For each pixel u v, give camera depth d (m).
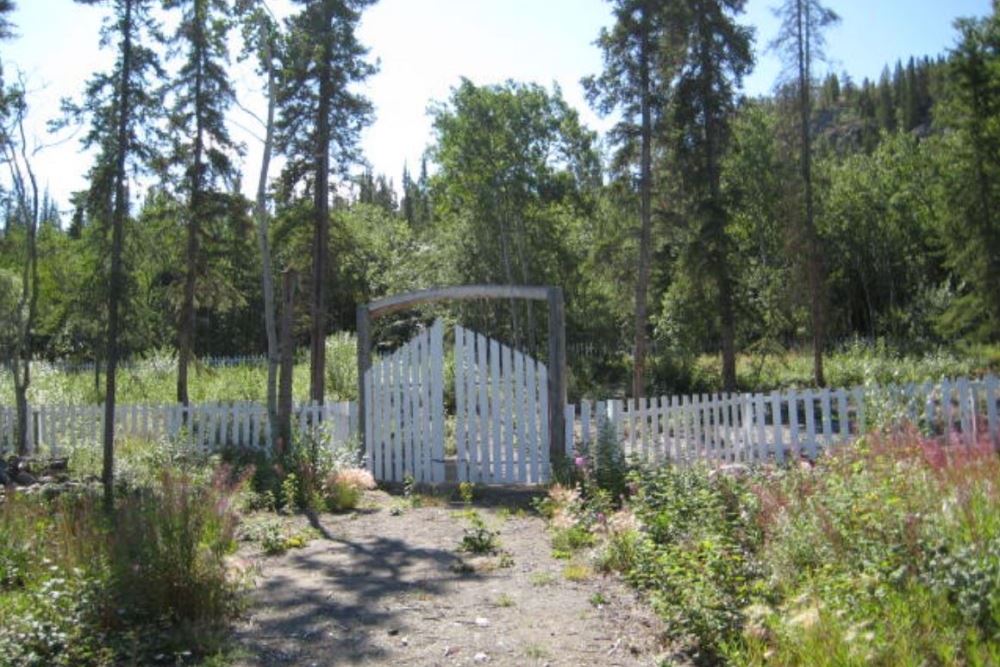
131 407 15.81
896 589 4.44
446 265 33.75
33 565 6.24
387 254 38.25
